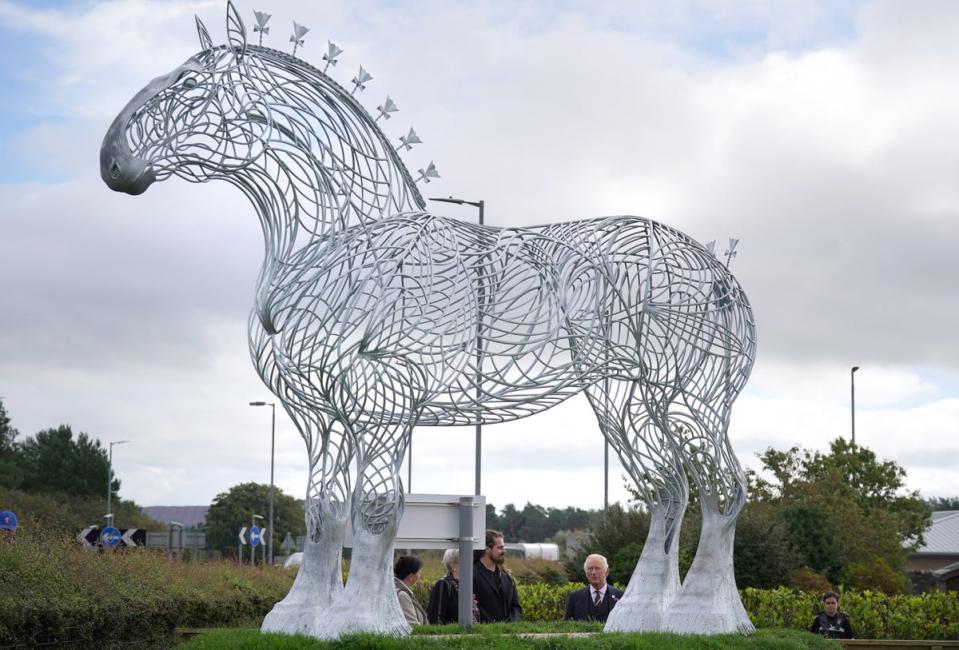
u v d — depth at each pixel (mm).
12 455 50781
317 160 8422
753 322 10266
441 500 9695
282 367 8242
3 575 9992
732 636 9070
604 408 10125
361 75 8797
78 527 35500
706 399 9820
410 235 8336
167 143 7926
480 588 10211
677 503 9961
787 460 29625
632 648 8258
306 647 7574
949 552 38062
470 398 8859
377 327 7957
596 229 9367
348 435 8430
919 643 11375
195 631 10352
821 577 19500
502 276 9023
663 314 9594
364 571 8203
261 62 8367
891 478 32594
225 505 63000
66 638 9961
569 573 21844
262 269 8422
